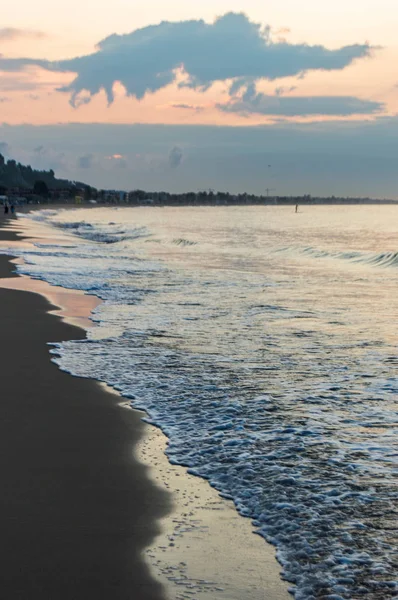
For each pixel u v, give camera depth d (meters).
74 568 4.41
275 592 4.18
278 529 5.02
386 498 5.50
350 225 114.25
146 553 4.63
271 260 34.16
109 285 21.11
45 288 19.97
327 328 13.73
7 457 6.51
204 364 10.55
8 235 53.00
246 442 6.96
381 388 9.05
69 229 78.81
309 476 6.02
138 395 8.80
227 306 16.81
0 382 9.41
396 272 27.34
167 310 16.06
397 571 4.38
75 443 6.93
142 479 5.99
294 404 8.34
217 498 5.61
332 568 4.44
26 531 4.93
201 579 4.32
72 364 10.48
